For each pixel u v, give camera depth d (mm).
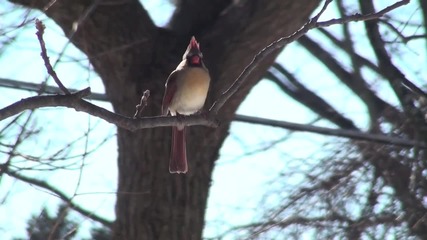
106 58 11531
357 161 13297
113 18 11328
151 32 11812
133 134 11578
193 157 11664
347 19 7828
